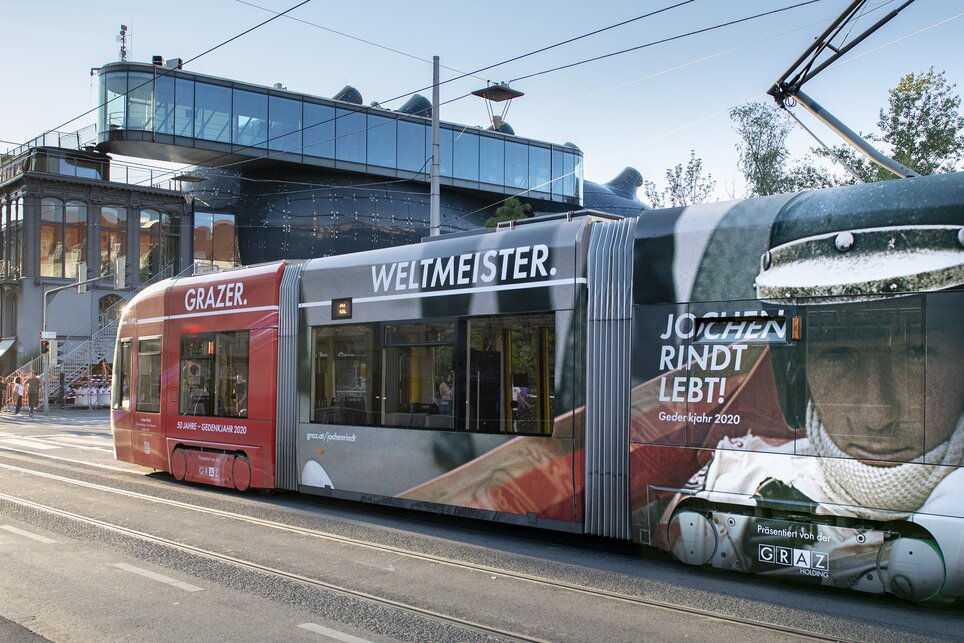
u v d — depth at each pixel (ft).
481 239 32.71
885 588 21.75
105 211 154.40
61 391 128.77
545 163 184.75
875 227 22.79
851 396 22.65
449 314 33.06
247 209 167.22
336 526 33.45
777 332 24.18
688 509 25.55
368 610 21.53
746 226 25.26
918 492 21.35
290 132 158.10
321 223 165.17
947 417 21.11
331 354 37.93
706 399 25.34
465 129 168.35
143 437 48.67
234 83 154.71
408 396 34.37
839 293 23.17
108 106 148.36
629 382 27.25
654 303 26.84
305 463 38.52
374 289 36.19
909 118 67.05
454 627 20.12
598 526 27.68
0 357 148.36
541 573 25.62
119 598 22.54
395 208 170.19
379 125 166.20
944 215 21.76
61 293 149.48
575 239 29.32
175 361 46.68
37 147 150.00
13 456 60.18
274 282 40.96
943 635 19.44
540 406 29.66
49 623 20.30
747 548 24.17
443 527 33.55
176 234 161.27
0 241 156.04
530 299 30.32
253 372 41.37
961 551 20.57
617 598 22.71
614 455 27.45
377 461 35.24
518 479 30.07
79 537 30.63
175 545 29.35
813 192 24.49
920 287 21.88
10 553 27.96
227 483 42.32
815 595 23.06
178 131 149.79
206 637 19.27
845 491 22.49
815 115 34.68
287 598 22.61
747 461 24.32
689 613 21.30
